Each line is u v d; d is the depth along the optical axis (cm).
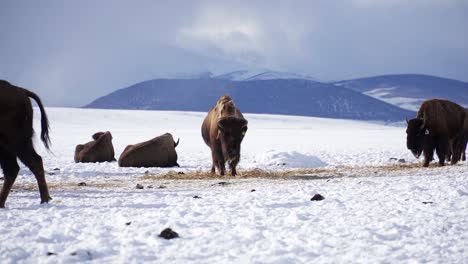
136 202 1634
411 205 1470
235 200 1641
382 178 2419
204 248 979
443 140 3384
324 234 1091
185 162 4378
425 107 3353
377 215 1306
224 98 2773
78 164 3966
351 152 5478
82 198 1783
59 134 11969
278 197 1700
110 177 2892
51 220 1272
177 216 1320
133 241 1023
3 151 1608
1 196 1587
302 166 3688
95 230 1133
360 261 882
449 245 997
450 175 2477
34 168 1641
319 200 1605
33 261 888
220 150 2752
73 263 882
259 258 903
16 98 1591
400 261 884
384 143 8369
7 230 1138
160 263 880
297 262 884
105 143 4297
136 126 19675
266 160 3850
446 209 1388
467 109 3884
